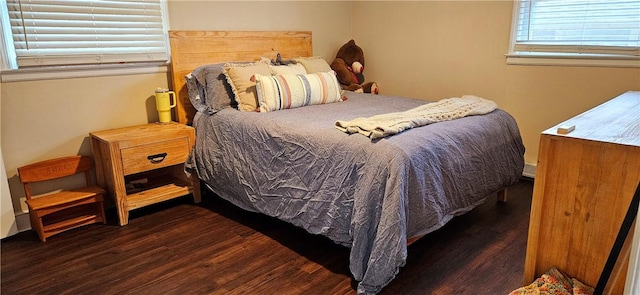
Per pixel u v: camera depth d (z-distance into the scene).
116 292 1.90
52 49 2.49
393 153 1.81
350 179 1.92
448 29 3.56
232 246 2.30
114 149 2.46
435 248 2.24
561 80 3.04
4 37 2.33
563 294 1.37
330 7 4.04
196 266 2.10
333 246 2.29
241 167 2.51
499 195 2.84
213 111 2.73
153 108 3.00
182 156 2.77
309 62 3.28
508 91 3.32
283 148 2.24
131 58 2.81
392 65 4.03
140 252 2.25
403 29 3.86
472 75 3.50
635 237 1.00
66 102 2.59
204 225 2.57
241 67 2.80
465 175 2.15
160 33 2.94
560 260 1.46
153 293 1.88
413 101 3.05
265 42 3.46
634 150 1.21
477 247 2.24
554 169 1.39
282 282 1.96
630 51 2.73
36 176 2.46
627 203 1.26
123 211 2.56
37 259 2.19
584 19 2.88
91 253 2.24
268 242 2.35
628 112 1.72
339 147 1.98
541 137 1.38
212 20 3.20
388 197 1.75
